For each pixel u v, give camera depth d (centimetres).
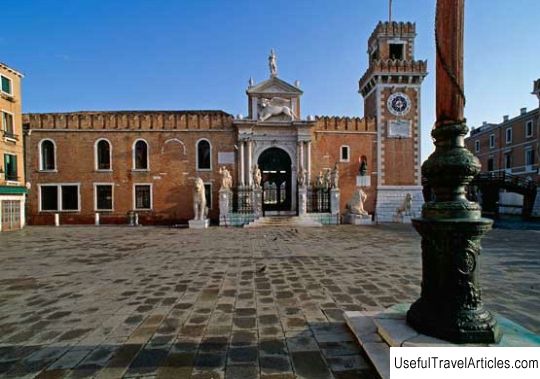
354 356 439
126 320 583
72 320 585
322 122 3098
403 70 3109
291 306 652
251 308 642
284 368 410
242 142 2964
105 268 1026
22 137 2794
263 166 3058
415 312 428
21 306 664
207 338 502
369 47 3541
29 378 395
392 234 1995
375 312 552
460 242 382
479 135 5300
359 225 2645
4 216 2491
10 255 1288
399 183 3131
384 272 950
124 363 428
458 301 385
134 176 2959
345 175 3106
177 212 2966
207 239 1772
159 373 402
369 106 3397
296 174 3012
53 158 2942
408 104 3147
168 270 989
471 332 372
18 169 2723
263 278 882
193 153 2991
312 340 490
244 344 480
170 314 612
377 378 385
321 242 1631
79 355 452
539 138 3772
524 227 2505
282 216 2738
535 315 603
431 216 403
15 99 2686
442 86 409
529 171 4078
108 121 2958
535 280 860
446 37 402
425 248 418
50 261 1154
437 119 420
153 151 2977
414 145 3147
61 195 2925
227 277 896
